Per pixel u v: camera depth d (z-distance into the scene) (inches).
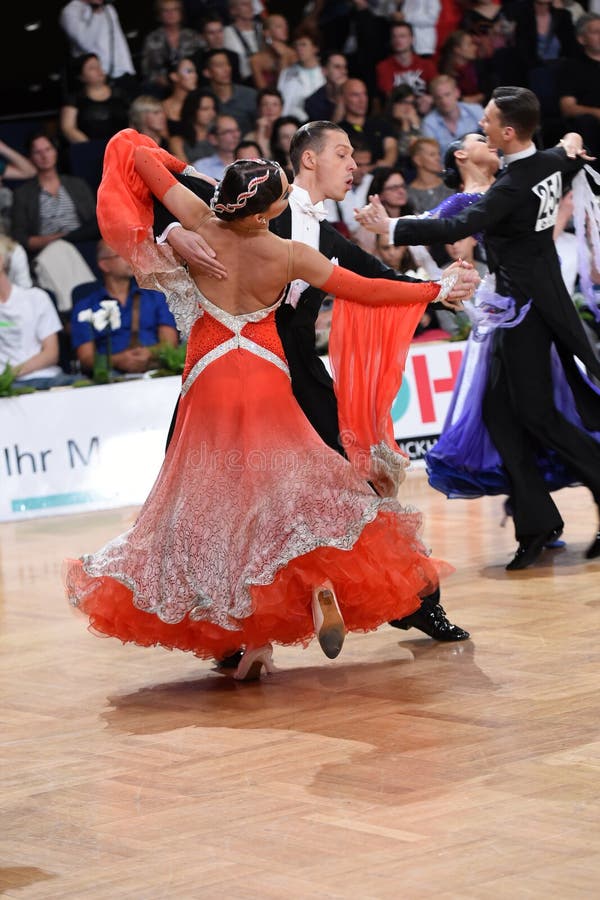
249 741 285.7
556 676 321.4
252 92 818.2
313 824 231.1
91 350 719.7
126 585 323.6
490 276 462.9
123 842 228.7
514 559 460.1
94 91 797.9
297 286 338.6
